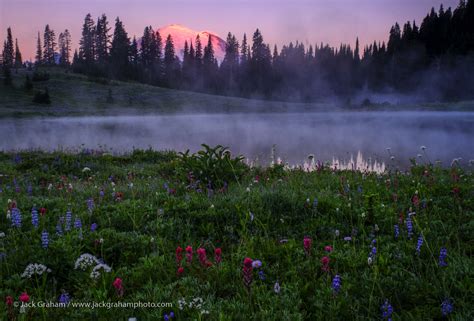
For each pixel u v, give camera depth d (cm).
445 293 376
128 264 497
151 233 597
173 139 3372
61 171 1303
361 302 384
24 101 11075
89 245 530
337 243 547
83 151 1723
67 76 15038
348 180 912
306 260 482
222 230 621
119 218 649
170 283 424
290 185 876
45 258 477
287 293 409
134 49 18438
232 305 376
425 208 655
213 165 959
